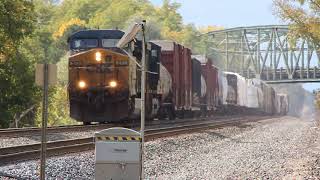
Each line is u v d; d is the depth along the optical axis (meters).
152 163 49.91
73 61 78.38
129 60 77.25
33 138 59.44
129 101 77.81
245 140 84.69
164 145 64.88
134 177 33.44
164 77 99.50
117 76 77.12
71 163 44.12
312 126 137.50
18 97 134.62
